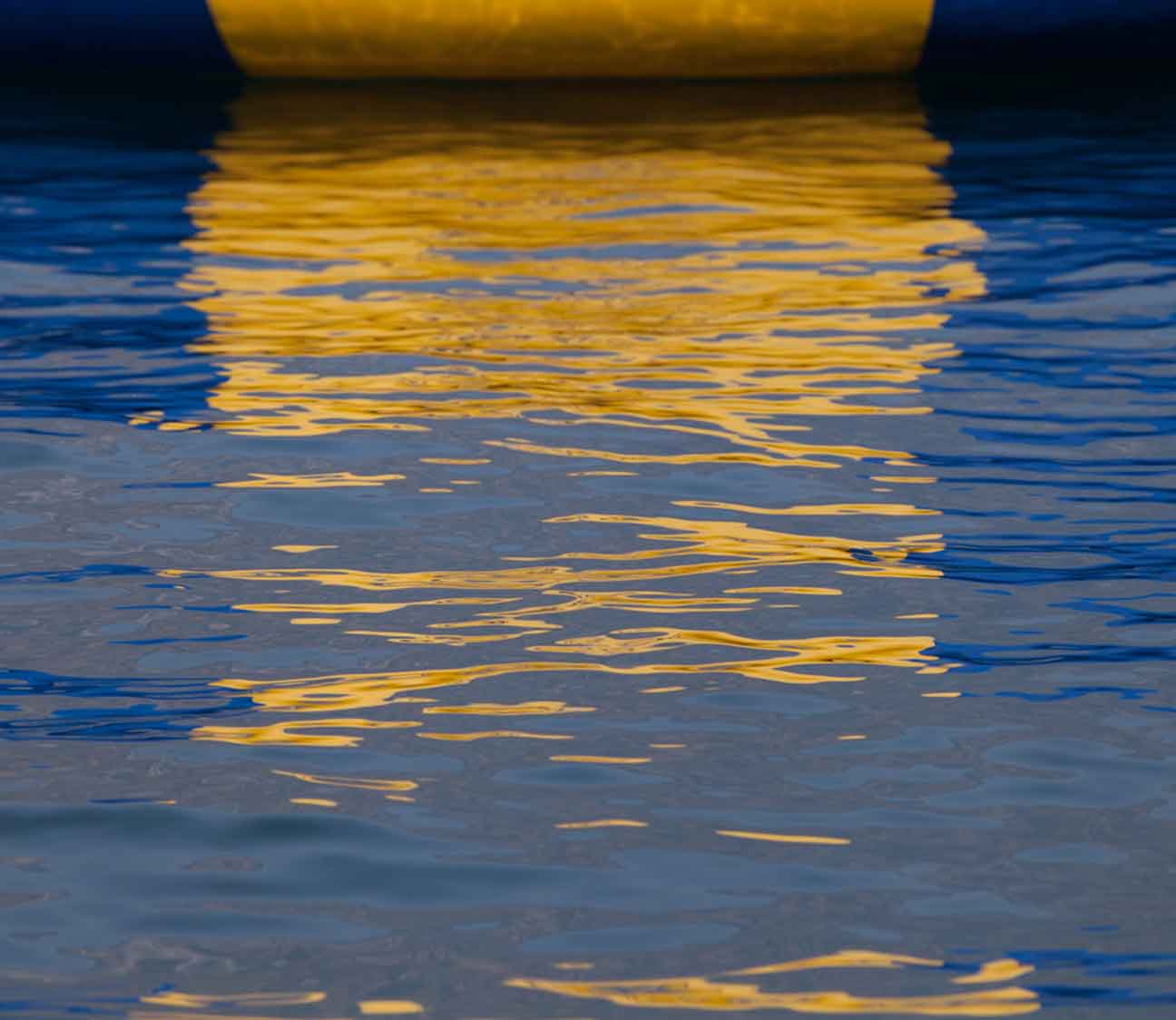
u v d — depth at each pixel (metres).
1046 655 10.58
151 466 13.49
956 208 20.41
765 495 12.99
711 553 12.02
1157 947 7.77
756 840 8.65
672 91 25.97
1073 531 12.38
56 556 11.97
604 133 23.62
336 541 12.22
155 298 17.44
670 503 12.84
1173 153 22.70
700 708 9.95
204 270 18.25
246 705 10.01
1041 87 26.44
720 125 24.09
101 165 22.30
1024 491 13.05
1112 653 10.59
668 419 14.41
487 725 9.77
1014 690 10.16
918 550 12.07
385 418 14.45
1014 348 16.06
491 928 7.94
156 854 8.55
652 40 25.56
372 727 9.76
